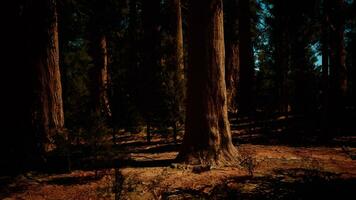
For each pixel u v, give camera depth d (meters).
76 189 6.64
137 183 6.39
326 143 10.58
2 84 8.81
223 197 5.71
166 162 8.52
